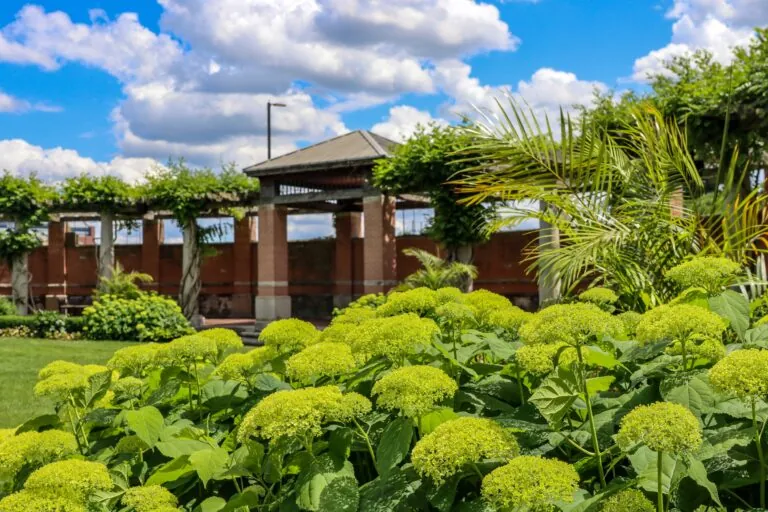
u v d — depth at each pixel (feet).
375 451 6.99
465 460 5.10
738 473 5.73
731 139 27.58
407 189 46.06
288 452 6.82
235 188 59.93
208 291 76.48
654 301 12.14
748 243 16.31
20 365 36.68
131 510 6.78
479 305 10.27
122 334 52.08
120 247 78.13
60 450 7.20
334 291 69.00
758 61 26.94
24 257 65.21
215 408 8.79
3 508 5.87
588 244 15.23
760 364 5.20
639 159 17.88
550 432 6.20
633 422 4.95
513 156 18.17
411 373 6.07
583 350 6.95
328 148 57.06
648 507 4.91
